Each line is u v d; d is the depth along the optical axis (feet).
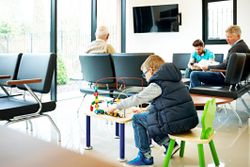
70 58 16.84
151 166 6.97
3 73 9.52
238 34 12.38
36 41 14.56
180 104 6.31
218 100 9.31
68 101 15.83
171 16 19.81
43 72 8.10
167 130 6.30
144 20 20.83
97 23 18.57
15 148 1.61
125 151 8.07
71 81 17.19
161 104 6.40
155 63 7.13
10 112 6.88
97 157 1.53
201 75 13.42
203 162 6.03
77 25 17.06
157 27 20.45
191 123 6.38
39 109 7.59
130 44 21.79
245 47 12.29
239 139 9.23
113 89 10.80
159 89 6.40
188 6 19.33
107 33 12.10
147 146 6.99
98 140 9.03
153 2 20.45
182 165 7.06
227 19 17.90
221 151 8.07
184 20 19.60
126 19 21.67
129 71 10.07
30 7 14.11
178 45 19.98
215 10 18.35
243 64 11.09
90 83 11.89
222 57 16.81
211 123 6.25
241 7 17.25
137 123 7.03
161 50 20.66
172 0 19.80
